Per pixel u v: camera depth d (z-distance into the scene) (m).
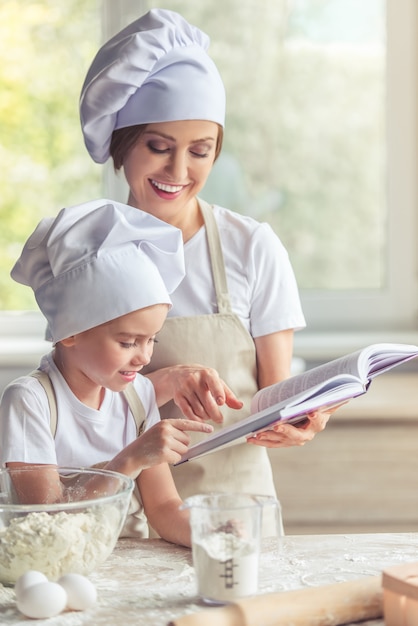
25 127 3.34
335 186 3.38
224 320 1.99
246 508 1.26
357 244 3.41
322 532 2.84
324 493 2.83
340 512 2.83
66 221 1.63
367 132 3.37
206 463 1.99
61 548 1.29
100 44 3.31
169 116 1.84
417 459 2.81
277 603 1.18
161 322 1.64
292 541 1.54
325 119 3.35
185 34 1.91
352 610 1.21
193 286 2.00
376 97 3.36
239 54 3.31
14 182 3.36
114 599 1.31
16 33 3.31
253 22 3.30
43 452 1.63
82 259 1.60
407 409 2.78
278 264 2.04
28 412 1.64
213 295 2.00
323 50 3.33
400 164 3.38
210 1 3.29
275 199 3.38
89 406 1.71
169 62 1.86
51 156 3.35
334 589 1.22
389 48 3.33
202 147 1.89
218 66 3.32
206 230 2.02
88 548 1.31
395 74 3.34
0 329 3.39
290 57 3.32
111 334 1.60
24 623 1.23
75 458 1.70
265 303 2.03
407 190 3.39
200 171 1.90
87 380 1.69
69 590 1.26
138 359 1.64
